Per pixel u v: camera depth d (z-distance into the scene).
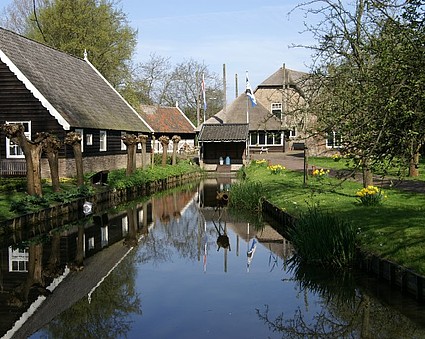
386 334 7.73
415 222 12.35
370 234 11.55
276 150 48.72
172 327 8.25
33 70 26.14
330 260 11.13
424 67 6.44
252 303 9.44
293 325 8.28
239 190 21.78
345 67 13.03
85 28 41.88
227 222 18.61
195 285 10.61
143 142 30.42
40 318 8.65
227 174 40.00
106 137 30.67
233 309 9.11
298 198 18.33
